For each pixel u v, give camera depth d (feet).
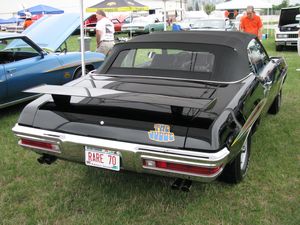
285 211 9.03
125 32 80.79
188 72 10.26
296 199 9.58
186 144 7.58
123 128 8.12
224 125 7.83
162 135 7.77
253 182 10.52
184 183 8.22
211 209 9.18
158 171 8.02
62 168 11.53
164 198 9.68
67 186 10.39
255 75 11.10
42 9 90.99
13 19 95.14
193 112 8.12
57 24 22.50
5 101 16.90
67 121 8.67
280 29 43.01
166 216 8.92
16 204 9.52
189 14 108.17
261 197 9.71
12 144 13.83
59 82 19.40
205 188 10.11
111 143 8.11
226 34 11.61
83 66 17.16
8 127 15.88
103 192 10.04
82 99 9.32
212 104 7.29
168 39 11.14
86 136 8.39
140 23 75.97
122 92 8.27
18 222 8.75
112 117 8.34
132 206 9.33
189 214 8.96
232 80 9.91
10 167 11.72
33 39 21.66
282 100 19.69
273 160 11.96
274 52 42.70
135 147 7.90
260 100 10.71
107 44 26.11
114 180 10.65
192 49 10.59
